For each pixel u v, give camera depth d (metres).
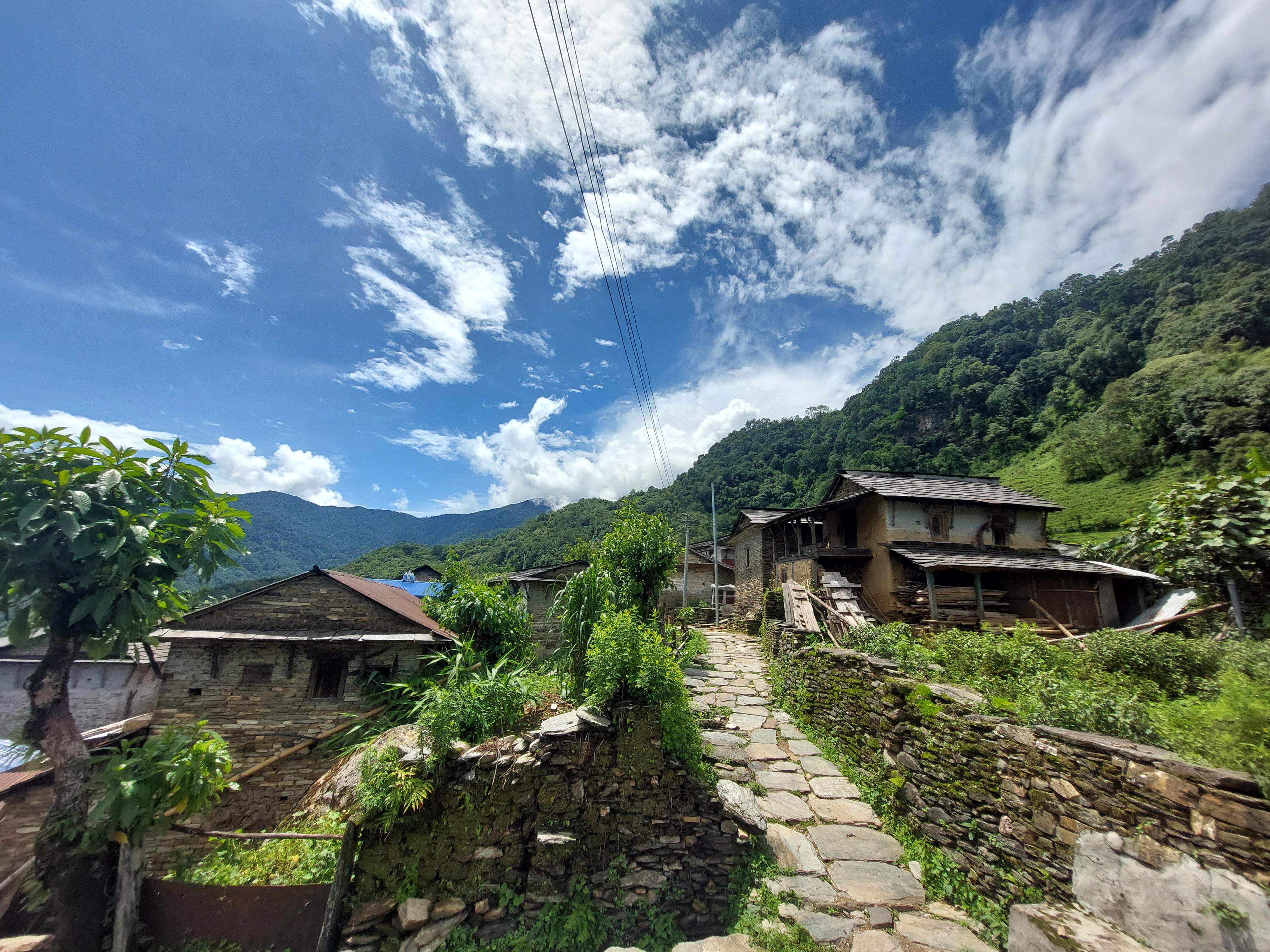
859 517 17.38
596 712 5.53
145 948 4.63
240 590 22.06
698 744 5.66
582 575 8.40
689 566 30.62
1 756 5.41
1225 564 7.57
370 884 4.81
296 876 5.55
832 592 13.99
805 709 8.40
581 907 4.75
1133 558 9.52
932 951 3.90
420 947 4.48
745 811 5.21
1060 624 12.91
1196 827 3.01
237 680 9.59
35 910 4.73
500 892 4.82
